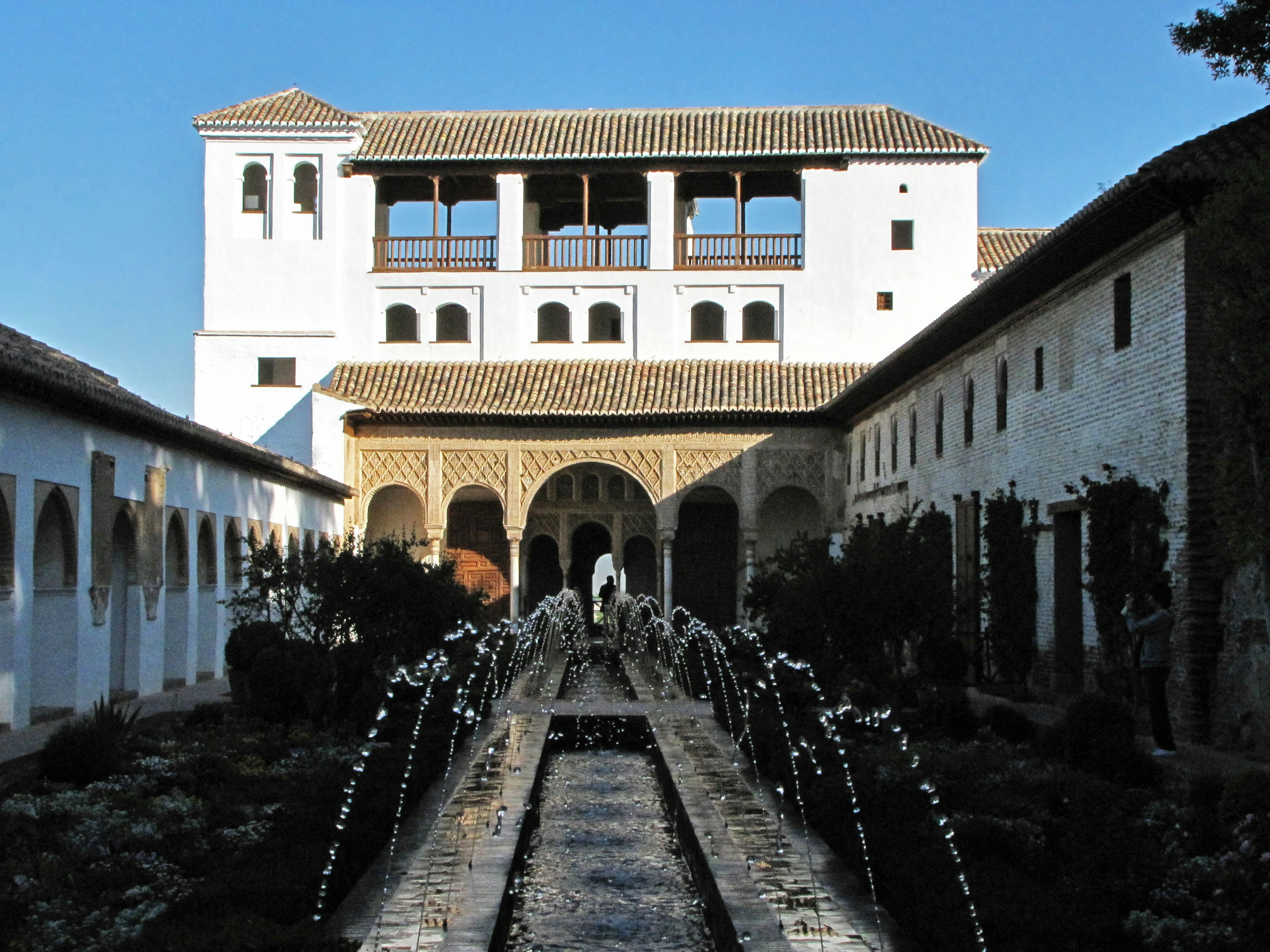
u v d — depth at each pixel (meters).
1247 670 14.02
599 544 43.91
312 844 9.13
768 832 11.01
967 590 23.55
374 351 36.84
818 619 18.03
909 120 37.69
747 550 35.53
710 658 24.41
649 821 13.59
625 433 35.81
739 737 16.31
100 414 17.97
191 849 9.82
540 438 35.81
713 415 35.00
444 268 37.00
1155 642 13.84
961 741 14.97
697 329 38.34
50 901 8.45
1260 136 14.74
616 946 9.09
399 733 16.12
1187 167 14.20
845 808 10.06
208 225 36.78
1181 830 9.48
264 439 36.16
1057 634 19.44
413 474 35.78
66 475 17.19
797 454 35.88
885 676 18.03
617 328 39.09
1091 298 18.27
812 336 36.69
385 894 9.11
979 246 38.06
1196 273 15.07
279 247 36.84
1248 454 12.82
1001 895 7.84
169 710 18.33
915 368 27.75
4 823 10.02
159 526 20.78
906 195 36.75
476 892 9.00
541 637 35.91
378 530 37.59
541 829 13.16
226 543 25.19
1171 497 15.55
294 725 16.27
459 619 19.50
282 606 18.83
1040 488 20.33
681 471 35.81
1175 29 15.45
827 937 7.95
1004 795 10.67
